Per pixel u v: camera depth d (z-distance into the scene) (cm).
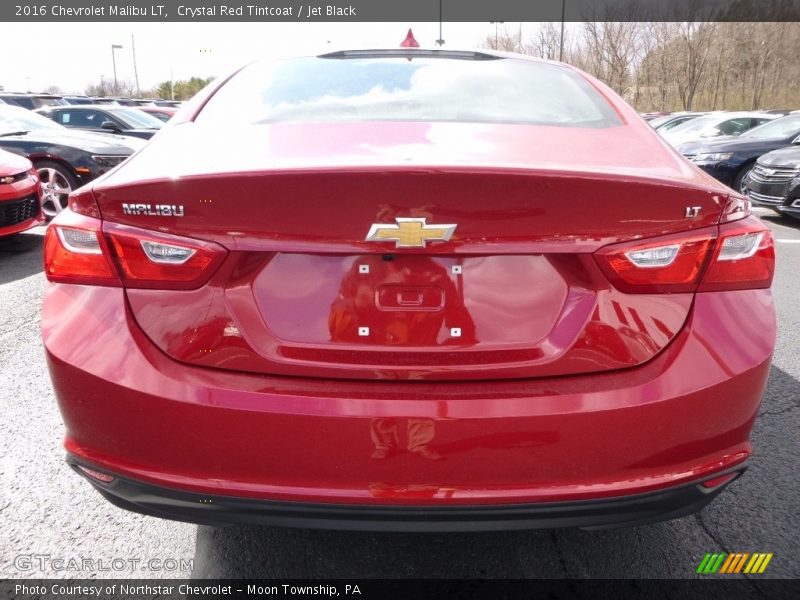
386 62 233
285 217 137
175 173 142
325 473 141
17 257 567
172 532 208
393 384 143
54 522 211
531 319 145
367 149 158
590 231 140
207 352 144
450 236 138
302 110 194
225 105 201
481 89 211
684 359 145
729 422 150
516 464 141
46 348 151
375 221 136
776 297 466
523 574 190
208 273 142
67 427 155
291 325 144
